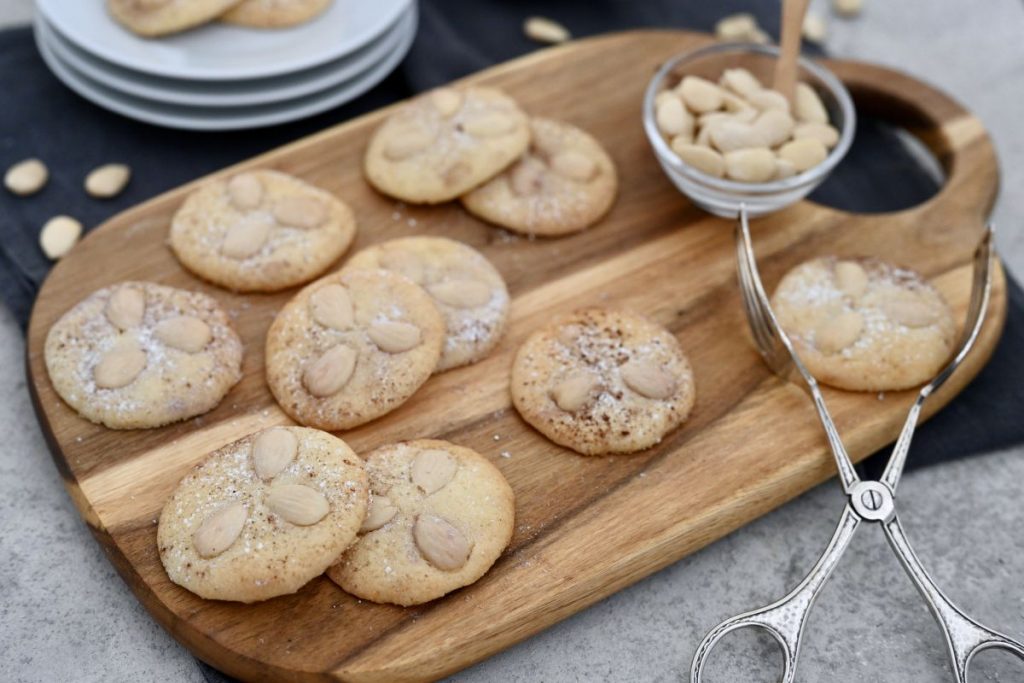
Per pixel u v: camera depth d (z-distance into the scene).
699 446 0.50
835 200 0.62
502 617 0.46
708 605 0.49
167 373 0.51
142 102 0.62
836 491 0.52
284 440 0.48
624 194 0.60
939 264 0.57
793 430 0.51
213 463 0.48
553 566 0.47
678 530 0.48
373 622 0.46
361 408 0.50
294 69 0.60
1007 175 0.65
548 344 0.52
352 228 0.57
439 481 0.48
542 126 0.61
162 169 0.62
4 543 0.50
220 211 0.56
